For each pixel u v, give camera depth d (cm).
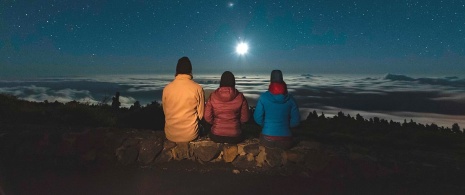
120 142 421
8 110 703
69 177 370
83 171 388
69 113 754
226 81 411
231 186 353
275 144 402
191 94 406
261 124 420
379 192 344
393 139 1114
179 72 416
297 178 379
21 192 327
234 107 409
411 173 374
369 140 1070
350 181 372
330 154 396
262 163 404
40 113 716
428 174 370
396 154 416
